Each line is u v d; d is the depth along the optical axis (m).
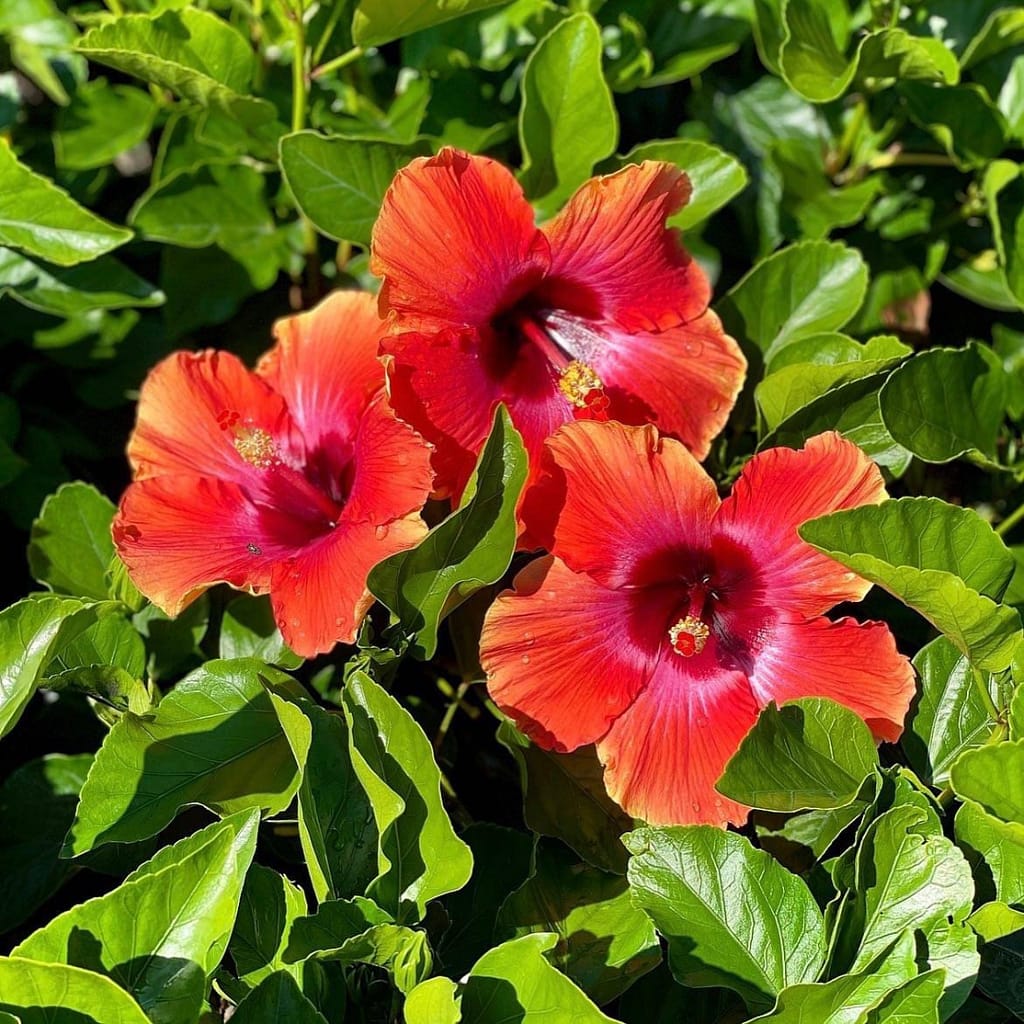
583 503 0.52
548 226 0.54
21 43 0.74
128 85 0.75
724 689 0.52
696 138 0.72
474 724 0.61
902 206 0.71
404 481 0.51
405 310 0.53
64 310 0.66
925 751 0.53
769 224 0.70
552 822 0.53
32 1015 0.44
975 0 0.72
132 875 0.48
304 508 0.57
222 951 0.46
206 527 0.56
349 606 0.51
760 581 0.52
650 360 0.57
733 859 0.49
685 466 0.51
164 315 0.68
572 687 0.52
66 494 0.62
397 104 0.68
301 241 0.69
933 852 0.47
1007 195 0.66
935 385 0.58
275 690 0.53
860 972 0.45
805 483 0.51
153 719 0.53
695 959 0.48
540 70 0.61
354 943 0.45
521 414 0.56
